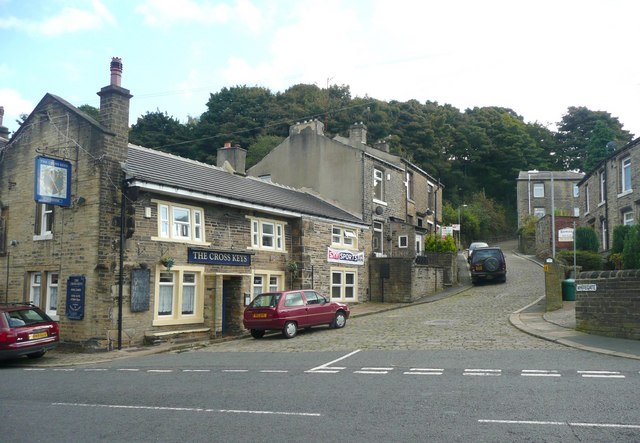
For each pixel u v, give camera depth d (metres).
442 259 34.56
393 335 16.95
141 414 8.05
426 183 40.53
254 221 22.72
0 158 20.69
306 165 32.34
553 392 8.67
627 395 8.36
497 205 75.88
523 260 45.28
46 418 7.94
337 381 10.16
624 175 29.41
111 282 17.08
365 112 66.44
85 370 13.10
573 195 63.50
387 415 7.56
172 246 18.89
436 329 17.78
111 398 9.29
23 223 19.62
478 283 34.12
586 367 10.77
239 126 62.31
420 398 8.54
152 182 17.73
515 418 7.25
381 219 32.34
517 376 10.05
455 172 75.12
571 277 24.48
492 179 79.12
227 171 25.31
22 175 19.88
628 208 28.36
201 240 20.08
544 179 64.31
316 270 25.50
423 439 6.45
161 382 10.74
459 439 6.42
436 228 43.12
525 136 81.69
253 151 55.06
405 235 33.06
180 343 18.03
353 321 21.83
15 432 7.22
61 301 17.86
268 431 6.95
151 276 18.20
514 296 26.73
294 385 9.88
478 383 9.54
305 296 19.11
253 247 22.50
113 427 7.36
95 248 17.08
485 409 7.75
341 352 14.12
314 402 8.46
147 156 20.84
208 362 13.49
